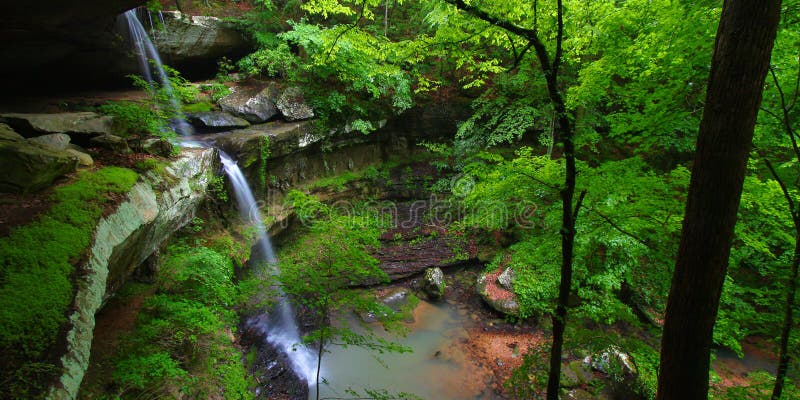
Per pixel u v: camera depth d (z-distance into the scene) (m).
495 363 7.88
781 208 5.27
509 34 4.22
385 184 14.12
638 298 8.76
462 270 11.33
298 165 11.71
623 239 5.54
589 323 8.61
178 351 5.55
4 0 5.28
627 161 5.03
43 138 4.88
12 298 2.97
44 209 3.96
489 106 11.63
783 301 5.13
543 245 5.61
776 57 4.59
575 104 6.73
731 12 2.61
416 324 9.19
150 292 6.25
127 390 4.67
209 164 7.68
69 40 7.49
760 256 6.45
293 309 8.19
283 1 13.80
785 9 4.06
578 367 7.45
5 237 3.46
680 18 4.77
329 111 12.12
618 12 5.60
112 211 4.42
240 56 13.17
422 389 7.18
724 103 2.65
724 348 8.39
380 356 7.95
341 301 4.94
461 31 4.57
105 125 6.21
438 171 14.54
